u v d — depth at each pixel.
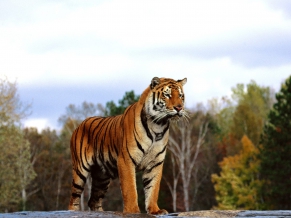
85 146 12.84
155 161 11.55
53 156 64.31
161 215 10.38
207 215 10.20
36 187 62.53
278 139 49.47
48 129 81.12
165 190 58.47
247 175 54.03
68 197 63.41
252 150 54.97
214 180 56.94
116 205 54.31
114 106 54.12
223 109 89.56
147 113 11.31
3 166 42.84
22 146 47.78
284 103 51.28
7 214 9.84
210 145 64.00
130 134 11.35
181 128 52.34
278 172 48.12
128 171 11.35
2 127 41.88
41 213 9.95
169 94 11.31
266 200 53.97
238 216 9.98
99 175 13.10
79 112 79.38
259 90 99.31
